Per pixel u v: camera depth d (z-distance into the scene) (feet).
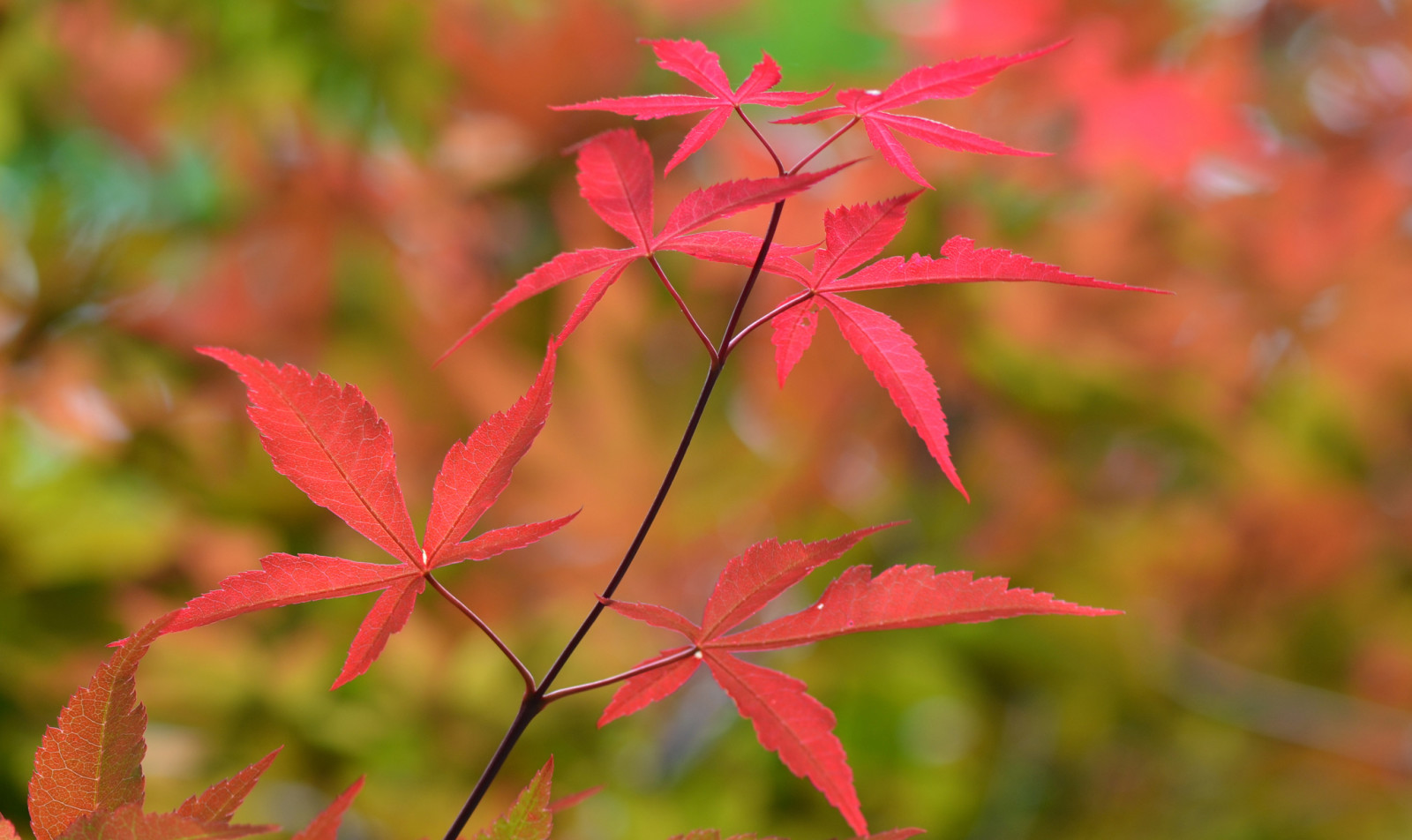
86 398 4.13
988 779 4.99
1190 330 4.95
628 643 4.52
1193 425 4.95
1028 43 4.76
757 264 1.81
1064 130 4.95
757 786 4.48
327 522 4.25
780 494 4.68
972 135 1.82
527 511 4.50
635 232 1.80
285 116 5.03
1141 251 4.90
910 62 4.97
